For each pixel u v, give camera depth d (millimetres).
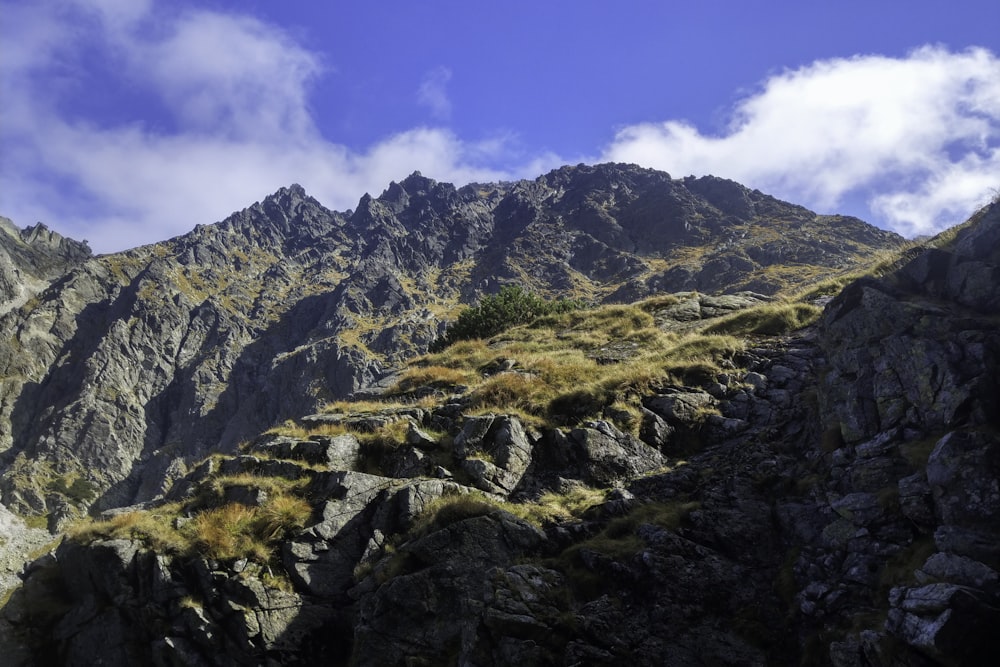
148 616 16062
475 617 12656
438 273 198875
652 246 187125
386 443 20594
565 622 12234
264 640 14914
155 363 149750
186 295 172000
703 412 19812
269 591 15680
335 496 18016
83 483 116500
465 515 15617
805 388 19672
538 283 173500
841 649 10211
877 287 16422
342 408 25719
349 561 16766
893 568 11109
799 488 14883
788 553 13422
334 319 158375
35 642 17031
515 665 11641
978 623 8711
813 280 109812
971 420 12078
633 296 143875
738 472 16188
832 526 12891
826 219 170875
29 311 156750
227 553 16609
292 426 23625
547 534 15320
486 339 39312
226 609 15469
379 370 130500
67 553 18094
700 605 12570
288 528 17203
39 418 131875
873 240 148375
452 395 24906
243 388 144375
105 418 129750
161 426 137875
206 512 18359
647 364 23469
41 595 18016
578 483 18156
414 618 13602
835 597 11484
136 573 16969
